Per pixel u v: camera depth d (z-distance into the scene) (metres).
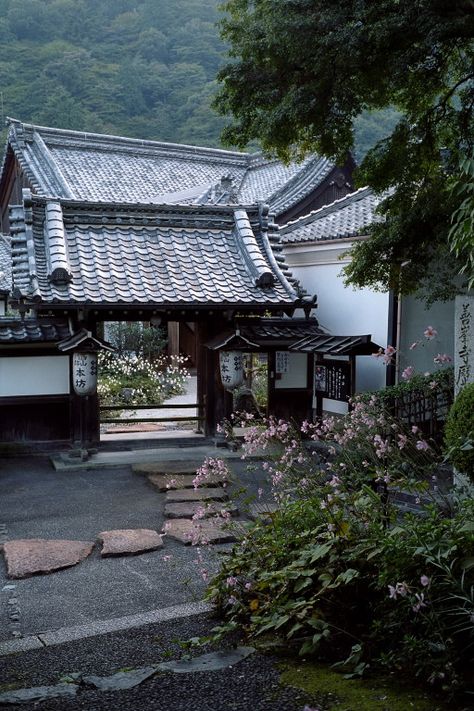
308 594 4.42
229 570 5.04
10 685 4.05
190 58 53.06
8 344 11.12
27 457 11.45
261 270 11.88
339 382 11.77
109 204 12.06
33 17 55.84
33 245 11.26
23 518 8.44
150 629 5.01
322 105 8.63
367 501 4.78
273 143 9.30
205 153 29.23
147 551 7.14
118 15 59.66
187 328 24.81
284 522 5.11
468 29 7.83
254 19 9.05
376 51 8.17
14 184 27.70
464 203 5.06
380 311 13.79
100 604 5.80
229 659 4.12
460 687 3.32
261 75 9.01
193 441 12.20
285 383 12.52
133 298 10.82
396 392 10.62
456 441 5.19
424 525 3.95
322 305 15.51
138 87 48.59
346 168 23.42
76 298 10.51
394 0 7.85
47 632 5.06
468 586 3.63
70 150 26.94
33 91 46.41
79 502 9.12
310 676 3.73
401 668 3.68
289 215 22.67
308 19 7.92
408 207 9.78
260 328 12.39
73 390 11.37
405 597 3.78
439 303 13.54
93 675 4.16
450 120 9.79
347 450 7.02
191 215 12.65
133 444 11.84
